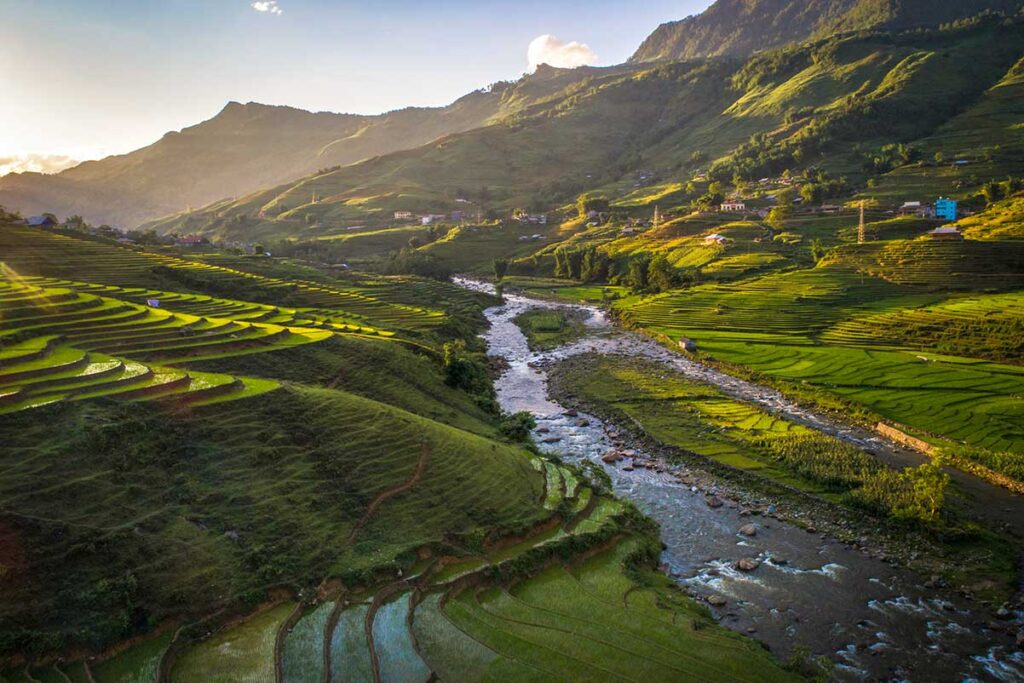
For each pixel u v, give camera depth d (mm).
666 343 136500
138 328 81938
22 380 58188
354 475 57781
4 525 41406
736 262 193250
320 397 67312
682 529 62969
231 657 39406
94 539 43000
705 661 41906
